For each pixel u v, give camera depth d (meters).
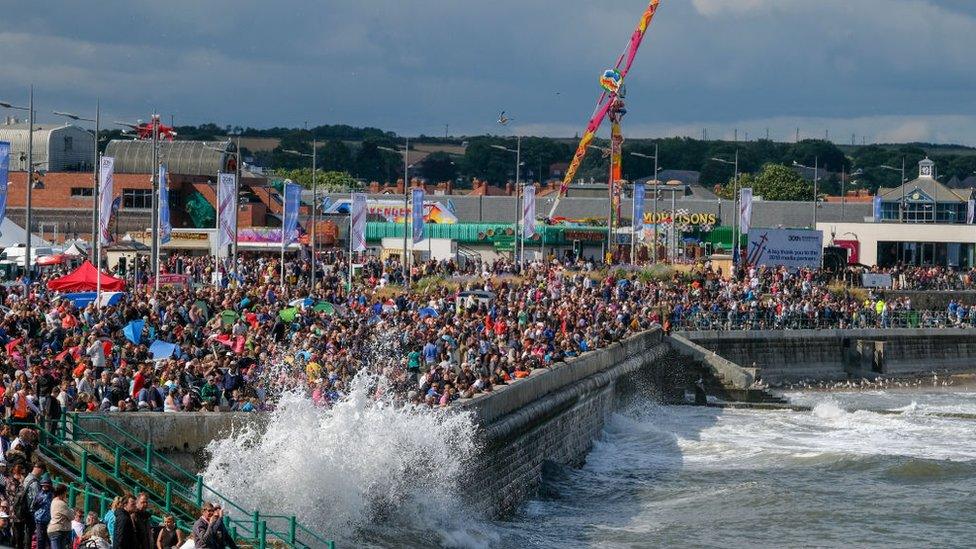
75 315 82.50
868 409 136.00
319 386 70.50
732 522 81.38
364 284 141.75
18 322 76.31
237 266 141.12
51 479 47.22
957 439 115.25
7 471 48.53
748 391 142.00
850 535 79.38
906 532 80.25
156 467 56.50
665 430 114.62
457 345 94.25
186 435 57.81
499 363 88.75
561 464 92.38
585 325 119.62
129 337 79.69
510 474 79.50
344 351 83.12
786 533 79.31
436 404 72.38
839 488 91.94
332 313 103.38
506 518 78.19
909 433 118.12
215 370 67.44
